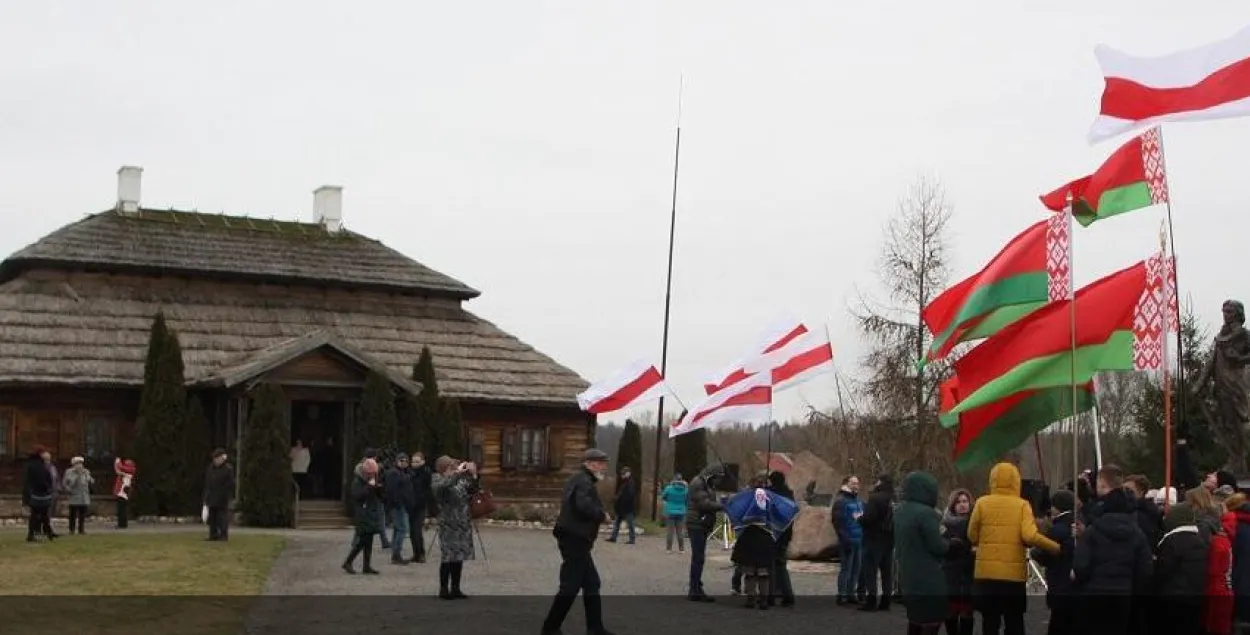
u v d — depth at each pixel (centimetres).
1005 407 1806
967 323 1973
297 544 3017
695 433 5128
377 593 2130
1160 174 1872
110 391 4012
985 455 1806
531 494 4484
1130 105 1767
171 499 3884
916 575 1488
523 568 2625
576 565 1648
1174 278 1820
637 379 2538
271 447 3766
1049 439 4194
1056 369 1730
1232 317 2180
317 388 3931
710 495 2142
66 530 3412
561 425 4559
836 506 2106
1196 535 1457
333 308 4634
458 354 4600
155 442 3875
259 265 4572
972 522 1491
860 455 4450
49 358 3966
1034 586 2339
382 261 4866
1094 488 1858
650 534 3897
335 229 5006
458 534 2061
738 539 2061
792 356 2362
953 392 1955
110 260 4328
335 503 3925
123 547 2759
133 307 4297
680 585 2403
